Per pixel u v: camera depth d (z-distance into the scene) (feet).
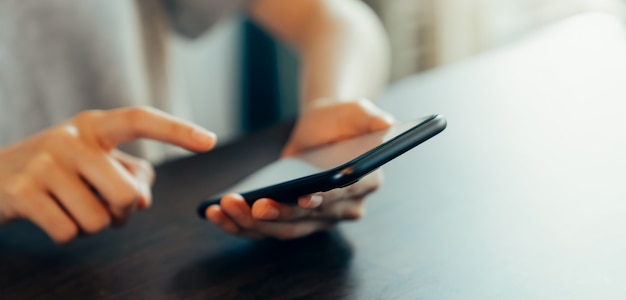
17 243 1.55
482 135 1.90
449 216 1.38
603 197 1.36
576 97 2.16
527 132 1.87
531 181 1.51
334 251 1.29
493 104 2.20
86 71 2.86
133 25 3.07
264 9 2.89
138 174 1.64
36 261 1.43
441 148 1.84
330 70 2.19
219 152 2.10
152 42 3.19
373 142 1.17
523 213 1.34
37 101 2.77
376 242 1.31
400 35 4.00
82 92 2.87
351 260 1.24
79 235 1.47
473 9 3.85
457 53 3.92
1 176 1.50
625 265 1.08
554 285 1.04
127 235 1.51
